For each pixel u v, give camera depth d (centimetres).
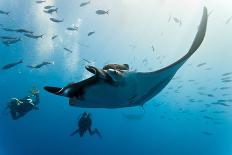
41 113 3925
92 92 211
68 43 2372
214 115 3225
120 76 217
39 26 2161
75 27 999
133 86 231
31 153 3450
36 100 907
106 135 4222
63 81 3534
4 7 1989
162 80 256
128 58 2561
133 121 4566
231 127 4247
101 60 2630
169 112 4084
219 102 1055
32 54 2627
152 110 4216
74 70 2789
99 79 212
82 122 812
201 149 4459
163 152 4225
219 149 4466
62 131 3831
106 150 3903
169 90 2750
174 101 3094
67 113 3938
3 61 3023
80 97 210
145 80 241
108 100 220
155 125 4556
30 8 1978
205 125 4475
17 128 3778
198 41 245
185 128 4538
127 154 4000
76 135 3709
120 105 236
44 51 2511
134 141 4338
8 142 3581
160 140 4447
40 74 3391
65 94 204
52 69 3006
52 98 3784
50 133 3806
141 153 4059
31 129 3812
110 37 2339
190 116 4166
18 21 2106
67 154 3488
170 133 4525
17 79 3922
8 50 2648
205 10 246
